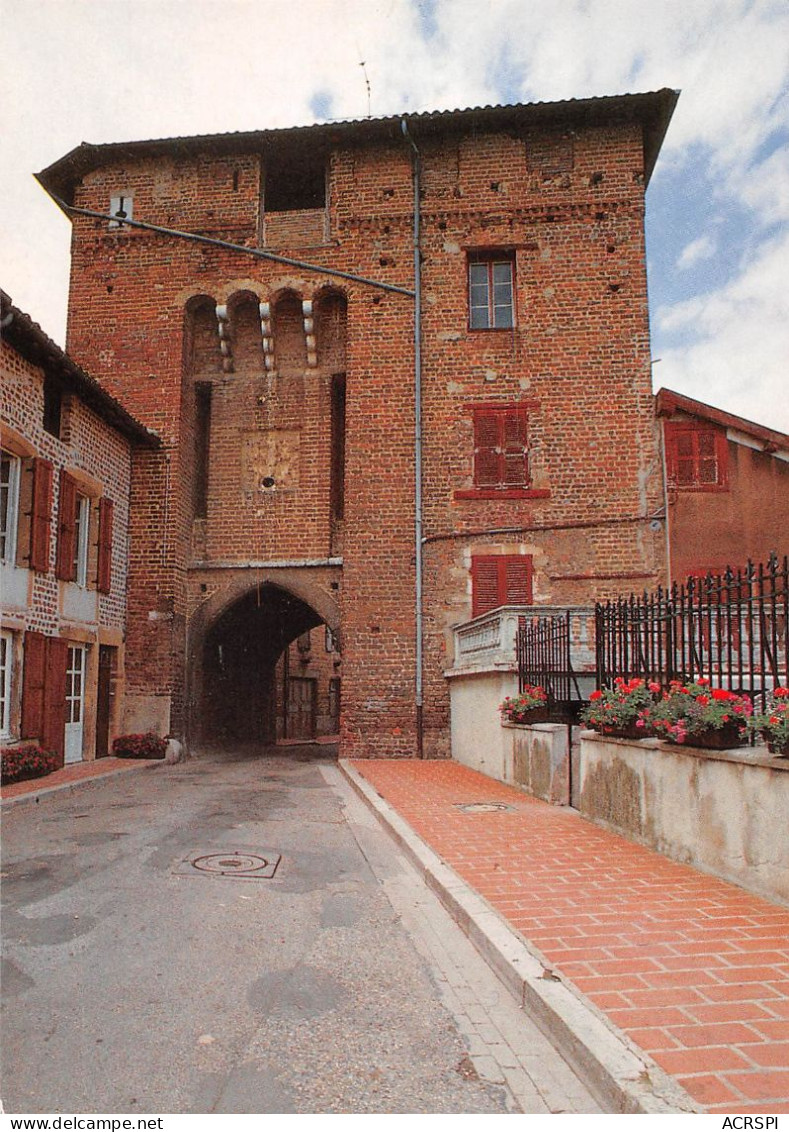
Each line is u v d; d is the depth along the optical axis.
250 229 18.55
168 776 14.47
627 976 4.20
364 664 17.09
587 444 17.25
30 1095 3.20
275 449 18.78
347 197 18.36
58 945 4.98
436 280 18.03
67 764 15.05
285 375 18.86
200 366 19.05
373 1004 4.18
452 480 17.47
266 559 18.41
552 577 16.95
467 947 5.10
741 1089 3.05
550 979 4.15
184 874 6.78
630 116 17.88
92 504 16.12
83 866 7.05
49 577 14.03
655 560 16.72
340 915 5.74
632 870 6.56
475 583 17.09
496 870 6.58
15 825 9.13
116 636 17.06
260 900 6.05
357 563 17.41
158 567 17.70
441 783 12.50
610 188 17.83
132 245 18.80
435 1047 3.70
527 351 17.66
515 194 18.02
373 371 17.83
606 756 8.42
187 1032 3.80
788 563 5.85
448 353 17.81
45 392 14.32
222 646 20.50
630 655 8.73
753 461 16.70
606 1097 3.16
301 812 10.26
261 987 4.38
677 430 16.92
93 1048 3.62
